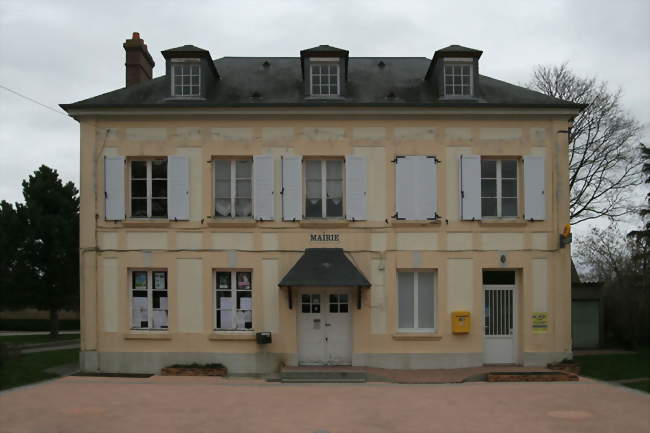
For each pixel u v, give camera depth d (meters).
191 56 17.03
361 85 17.94
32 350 23.17
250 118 16.36
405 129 16.42
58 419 10.55
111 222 16.25
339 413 11.20
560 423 10.46
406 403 12.12
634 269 23.22
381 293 16.09
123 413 11.09
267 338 15.69
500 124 16.45
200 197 16.30
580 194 28.02
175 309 16.09
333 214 16.55
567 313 16.11
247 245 16.20
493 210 16.56
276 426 10.23
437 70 17.22
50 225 31.34
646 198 25.67
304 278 15.31
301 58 17.55
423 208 16.25
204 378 15.27
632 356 19.11
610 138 27.44
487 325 16.44
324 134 16.39
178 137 16.39
